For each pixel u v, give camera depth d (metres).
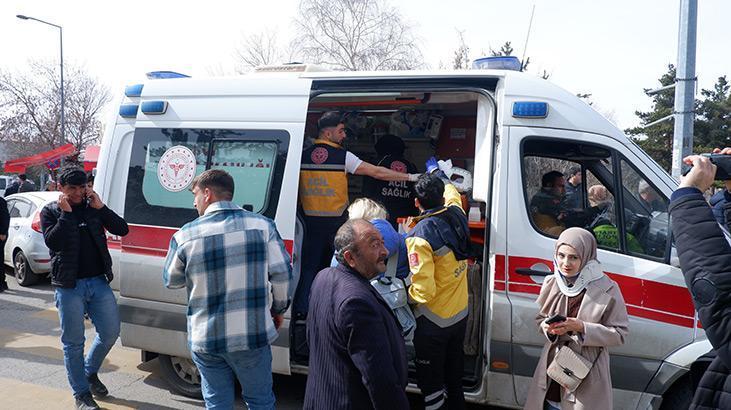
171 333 4.12
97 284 4.11
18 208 9.09
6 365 5.16
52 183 18.08
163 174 4.23
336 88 3.99
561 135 3.49
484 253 3.55
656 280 3.24
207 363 3.09
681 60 7.18
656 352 3.22
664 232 3.32
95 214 4.07
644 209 3.40
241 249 3.01
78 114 30.66
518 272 3.40
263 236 3.10
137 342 4.27
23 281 8.57
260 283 3.05
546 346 2.95
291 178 3.88
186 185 4.14
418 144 5.31
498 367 3.46
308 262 4.11
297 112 3.94
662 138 26.41
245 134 4.04
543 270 3.37
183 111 4.25
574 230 2.81
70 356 4.02
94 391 4.39
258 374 3.13
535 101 3.53
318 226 4.17
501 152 3.52
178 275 3.07
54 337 6.06
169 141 4.25
